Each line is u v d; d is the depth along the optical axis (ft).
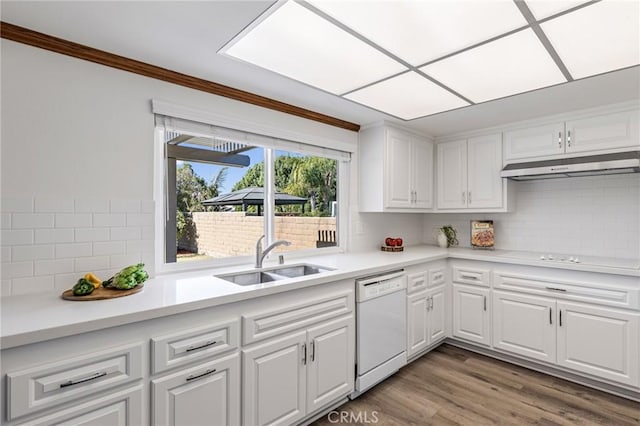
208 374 4.94
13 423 3.53
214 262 7.52
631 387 7.25
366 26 4.77
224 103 7.24
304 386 6.20
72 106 5.43
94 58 5.61
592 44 5.24
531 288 8.62
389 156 9.93
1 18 4.68
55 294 5.04
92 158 5.62
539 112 8.87
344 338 6.98
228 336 5.17
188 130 6.79
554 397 7.42
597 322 7.64
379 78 6.66
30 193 5.07
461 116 9.26
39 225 5.13
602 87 7.09
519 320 8.81
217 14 4.58
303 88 7.25
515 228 10.82
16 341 3.46
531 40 5.12
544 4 4.21
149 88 6.24
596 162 7.95
